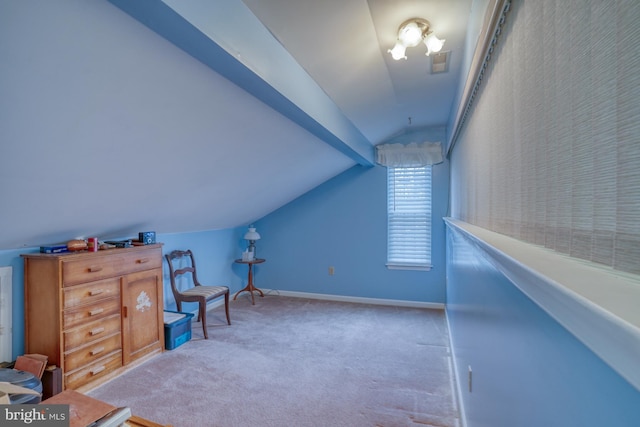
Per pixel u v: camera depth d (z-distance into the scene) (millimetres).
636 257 408
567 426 499
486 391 1196
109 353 2301
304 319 3613
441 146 3879
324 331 3246
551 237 684
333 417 1891
